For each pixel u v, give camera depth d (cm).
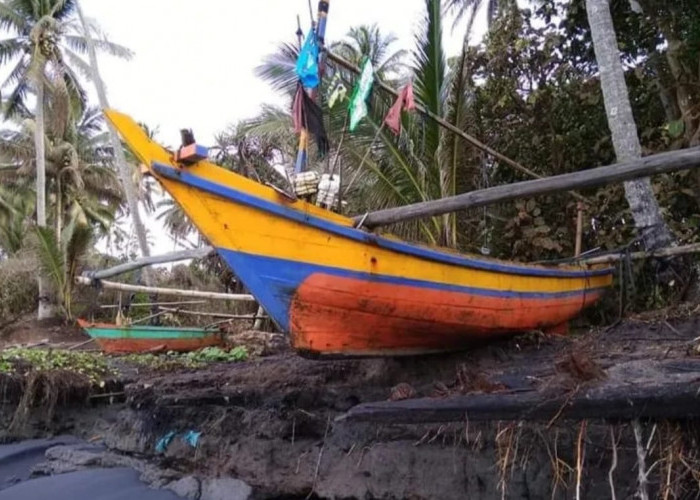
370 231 446
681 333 475
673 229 700
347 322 436
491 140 912
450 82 812
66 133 2638
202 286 1822
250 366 746
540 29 914
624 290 649
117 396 791
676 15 698
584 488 362
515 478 390
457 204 423
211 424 594
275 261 400
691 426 296
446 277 470
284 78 1016
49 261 1784
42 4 2122
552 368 421
